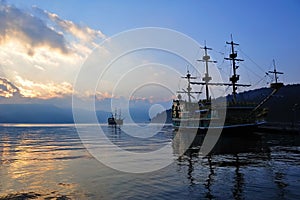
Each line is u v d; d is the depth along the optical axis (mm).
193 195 17016
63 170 26906
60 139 81438
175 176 22906
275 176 22047
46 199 17047
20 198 17328
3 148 52688
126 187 19344
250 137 68062
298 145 48594
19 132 133625
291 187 18375
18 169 27766
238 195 16750
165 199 16328
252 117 72812
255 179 21031
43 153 43156
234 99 82562
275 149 42375
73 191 18703
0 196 17797
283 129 73125
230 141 59375
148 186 19500
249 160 31422
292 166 26844
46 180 22281
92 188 19391
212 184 19734
